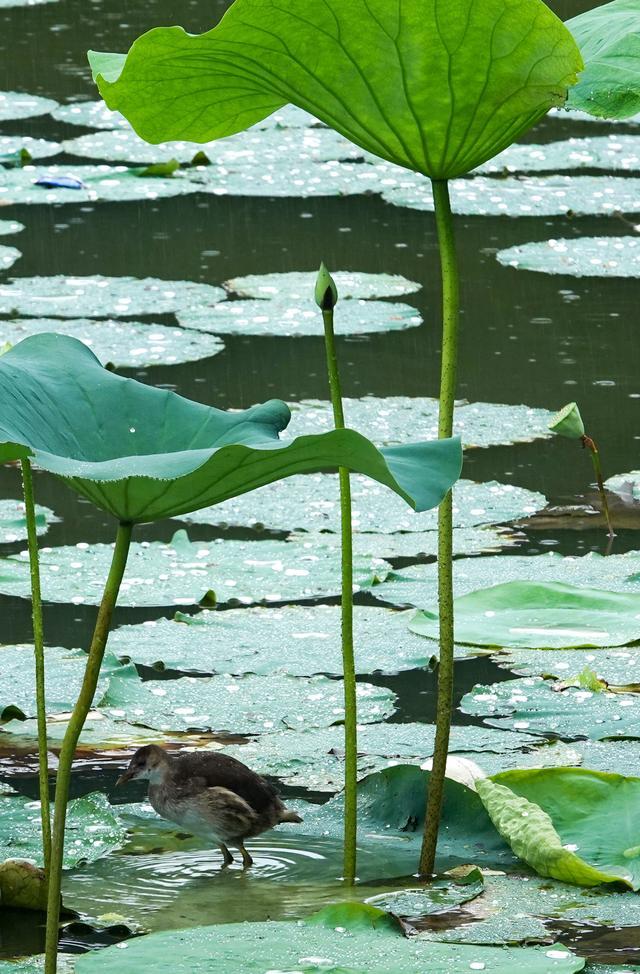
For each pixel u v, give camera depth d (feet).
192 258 56.13
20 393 15.44
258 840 20.67
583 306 50.72
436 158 18.70
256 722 24.20
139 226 60.49
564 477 36.81
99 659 13.78
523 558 31.40
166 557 31.89
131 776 20.39
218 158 72.33
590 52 20.56
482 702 25.03
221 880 19.27
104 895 18.75
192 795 19.76
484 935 17.06
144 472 12.99
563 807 20.31
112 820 20.90
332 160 72.79
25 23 97.45
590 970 16.19
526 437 39.34
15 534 33.45
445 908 17.97
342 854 20.15
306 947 16.14
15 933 17.74
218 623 28.27
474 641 27.25
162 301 50.65
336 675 26.11
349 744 19.30
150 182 67.36
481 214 63.00
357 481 37.45
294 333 47.80
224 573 30.99
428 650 27.12
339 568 31.24
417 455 14.08
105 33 92.07
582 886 18.70
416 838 20.62
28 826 20.74
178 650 26.99
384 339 47.50
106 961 15.75
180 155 72.38
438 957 15.88
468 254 56.85
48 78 86.17
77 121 78.18
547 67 17.51
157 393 16.43
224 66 18.60
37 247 57.21
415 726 24.11
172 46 17.98
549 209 63.87
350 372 44.19
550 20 16.93
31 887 18.34
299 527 33.83
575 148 75.72
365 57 17.78
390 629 28.07
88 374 16.44
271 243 58.23
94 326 47.47
